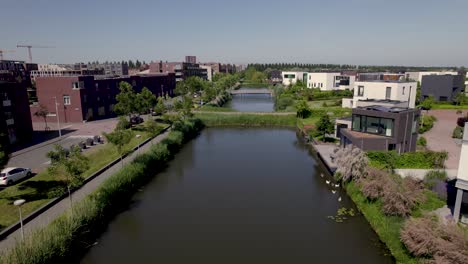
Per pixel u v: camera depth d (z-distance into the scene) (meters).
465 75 81.56
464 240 14.20
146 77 81.94
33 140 41.59
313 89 96.38
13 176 25.69
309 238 20.39
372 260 18.00
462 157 18.06
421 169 28.34
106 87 63.22
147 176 31.45
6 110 38.00
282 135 52.78
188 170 34.19
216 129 58.16
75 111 55.62
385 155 28.67
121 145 30.20
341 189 28.30
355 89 57.56
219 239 20.25
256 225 22.09
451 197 21.83
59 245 16.47
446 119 56.41
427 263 14.96
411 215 19.67
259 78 178.75
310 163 36.75
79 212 19.55
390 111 31.06
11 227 18.27
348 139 33.44
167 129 50.50
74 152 21.50
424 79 76.81
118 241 19.89
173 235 20.70
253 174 32.94
